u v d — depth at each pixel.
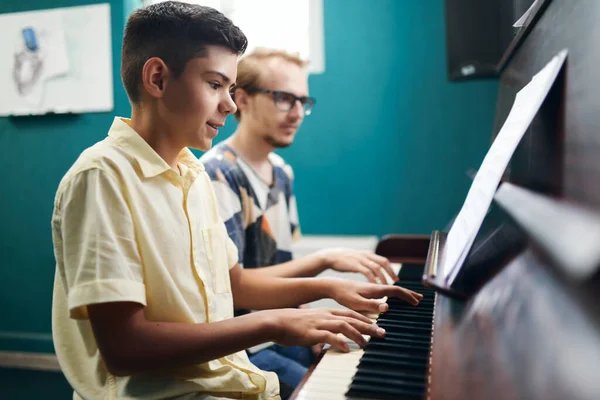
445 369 0.44
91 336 0.80
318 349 1.41
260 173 1.45
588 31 0.59
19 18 2.47
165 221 0.79
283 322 0.70
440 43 2.28
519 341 0.45
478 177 0.79
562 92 0.64
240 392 0.81
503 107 1.22
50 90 2.47
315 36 2.45
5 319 2.59
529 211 0.66
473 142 2.29
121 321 0.67
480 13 1.88
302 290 0.97
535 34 0.91
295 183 2.46
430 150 2.33
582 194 0.53
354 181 2.40
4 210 2.58
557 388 0.36
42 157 2.52
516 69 1.09
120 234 0.70
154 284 0.75
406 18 2.31
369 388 0.55
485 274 0.65
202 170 0.94
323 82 2.40
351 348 0.71
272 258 1.44
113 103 2.42
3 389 2.22
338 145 2.40
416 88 2.32
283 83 1.42
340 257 1.10
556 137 0.66
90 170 0.72
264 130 1.43
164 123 0.81
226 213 1.23
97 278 0.67
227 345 0.69
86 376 0.80
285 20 2.49
